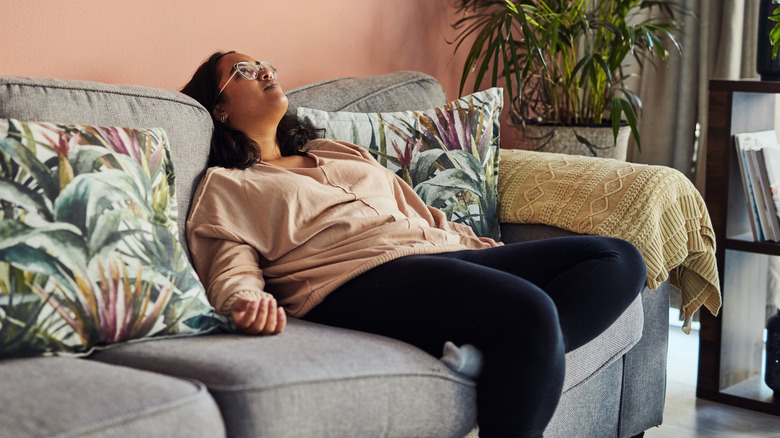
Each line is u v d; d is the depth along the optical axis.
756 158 2.27
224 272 1.59
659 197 1.95
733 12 2.91
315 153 1.96
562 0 2.87
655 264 1.89
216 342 1.35
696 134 3.13
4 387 1.08
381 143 2.06
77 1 1.90
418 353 1.39
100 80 1.97
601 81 2.90
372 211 1.79
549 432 1.68
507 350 1.39
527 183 2.14
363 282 1.61
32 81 1.53
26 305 1.23
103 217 1.35
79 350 1.29
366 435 1.27
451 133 2.13
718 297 2.07
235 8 2.25
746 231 2.43
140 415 1.04
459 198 2.07
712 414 2.29
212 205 1.70
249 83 1.91
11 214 1.27
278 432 1.16
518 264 1.69
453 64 3.03
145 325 1.36
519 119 2.95
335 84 2.23
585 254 1.64
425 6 2.85
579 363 1.67
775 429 2.19
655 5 3.09
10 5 1.78
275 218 1.70
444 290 1.49
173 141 1.71
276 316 1.43
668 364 2.67
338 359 1.27
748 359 2.51
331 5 2.51
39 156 1.33
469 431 1.45
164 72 2.10
